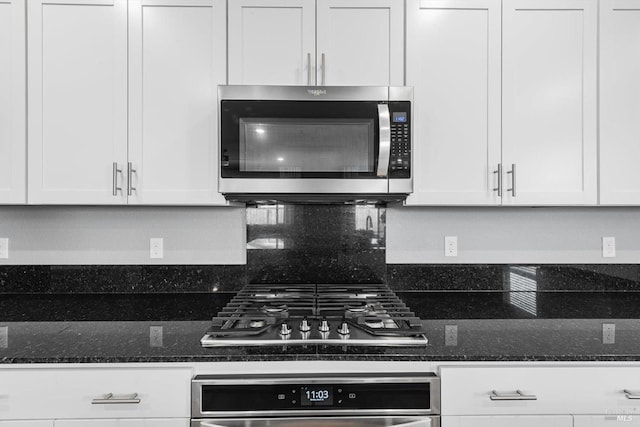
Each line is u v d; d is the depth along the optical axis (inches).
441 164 58.4
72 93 57.2
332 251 69.7
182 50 57.6
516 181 58.2
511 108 58.2
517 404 40.3
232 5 57.8
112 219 69.1
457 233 69.8
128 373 39.7
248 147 54.6
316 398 39.7
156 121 57.6
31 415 39.5
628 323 50.5
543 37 58.2
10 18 56.7
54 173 57.0
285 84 58.0
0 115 56.5
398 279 69.7
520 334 45.9
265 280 69.5
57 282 68.5
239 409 39.5
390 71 58.2
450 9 58.2
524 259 69.8
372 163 54.8
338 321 48.1
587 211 69.5
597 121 58.3
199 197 57.8
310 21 57.9
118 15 57.3
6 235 68.3
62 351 40.4
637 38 58.2
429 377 40.1
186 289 69.3
